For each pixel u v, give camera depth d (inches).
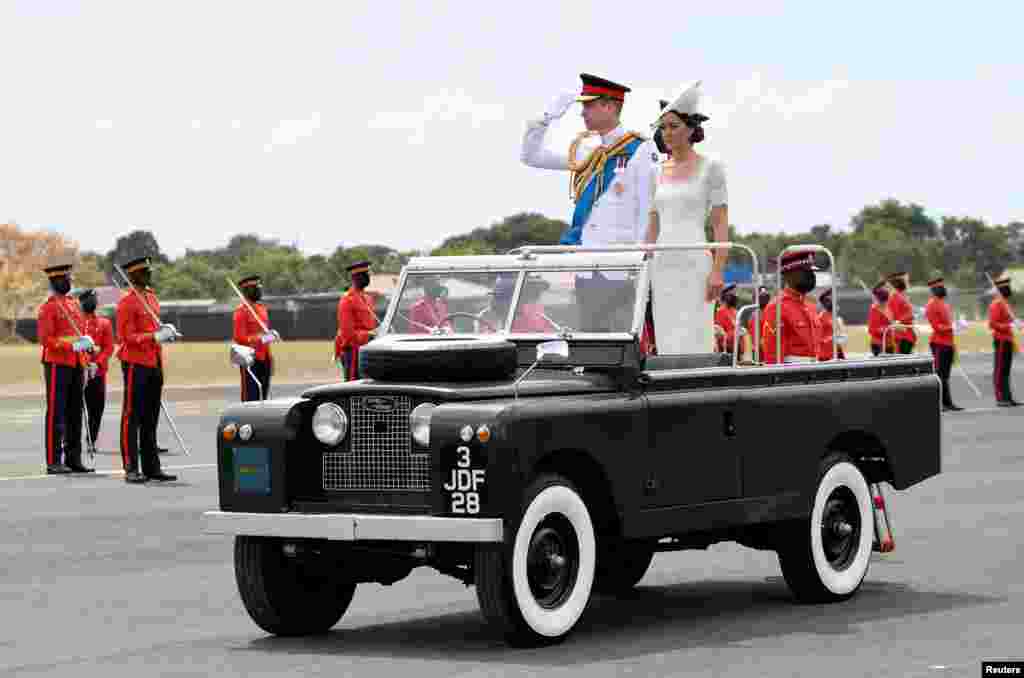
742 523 499.2
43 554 666.8
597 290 488.4
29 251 5324.8
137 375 946.7
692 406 485.1
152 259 954.1
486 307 503.2
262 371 1147.3
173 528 747.4
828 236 6368.1
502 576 437.1
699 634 477.1
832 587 533.3
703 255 549.6
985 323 4739.2
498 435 432.1
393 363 459.5
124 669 436.8
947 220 6998.0
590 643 461.1
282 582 478.3
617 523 474.3
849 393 541.6
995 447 1155.9
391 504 453.4
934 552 652.1
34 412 1592.0
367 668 430.6
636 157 556.1
